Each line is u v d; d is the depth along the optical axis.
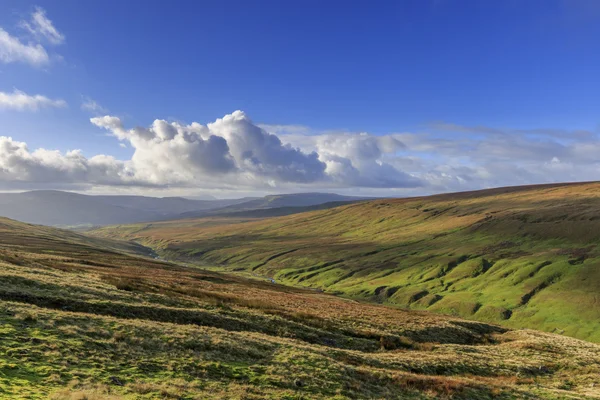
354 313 62.22
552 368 45.59
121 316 35.78
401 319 61.81
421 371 36.84
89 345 24.67
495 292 146.62
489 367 42.06
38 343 22.88
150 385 20.09
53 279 43.41
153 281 62.94
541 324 117.00
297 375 27.48
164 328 31.89
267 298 67.44
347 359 35.31
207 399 20.02
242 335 35.59
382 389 28.52
